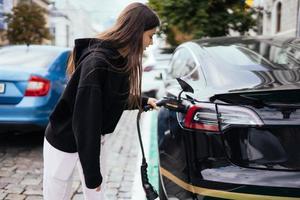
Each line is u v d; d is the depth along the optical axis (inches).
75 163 93.2
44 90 204.5
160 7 448.5
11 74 201.6
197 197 97.6
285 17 582.2
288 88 95.1
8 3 1166.3
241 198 91.6
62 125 90.7
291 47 142.0
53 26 1994.3
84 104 82.4
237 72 118.9
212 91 106.4
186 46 172.7
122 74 86.4
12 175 177.6
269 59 129.2
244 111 95.3
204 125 99.6
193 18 446.9
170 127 120.6
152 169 189.3
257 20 494.9
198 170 98.6
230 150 95.5
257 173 92.1
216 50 142.6
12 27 1141.7
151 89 333.7
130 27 86.4
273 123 92.7
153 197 104.0
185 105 107.0
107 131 92.9
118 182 173.2
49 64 222.5
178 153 108.4
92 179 83.9
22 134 251.3
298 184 89.9
